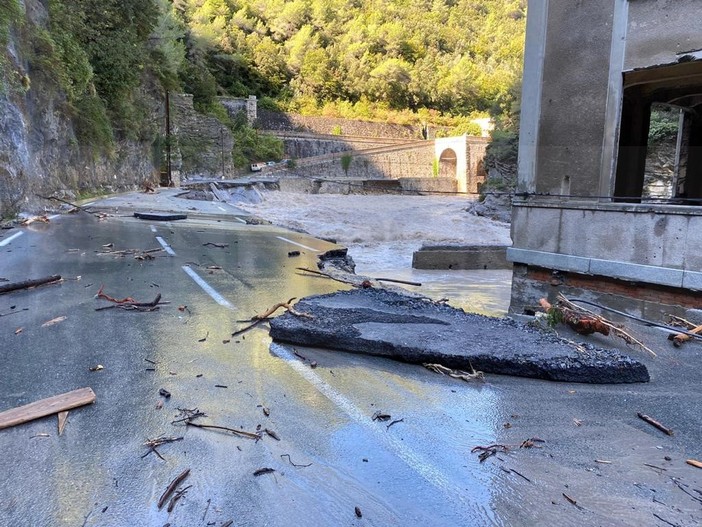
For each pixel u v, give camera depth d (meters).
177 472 2.57
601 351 4.29
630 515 2.32
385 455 2.81
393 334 4.48
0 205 12.29
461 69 90.81
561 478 2.63
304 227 23.27
